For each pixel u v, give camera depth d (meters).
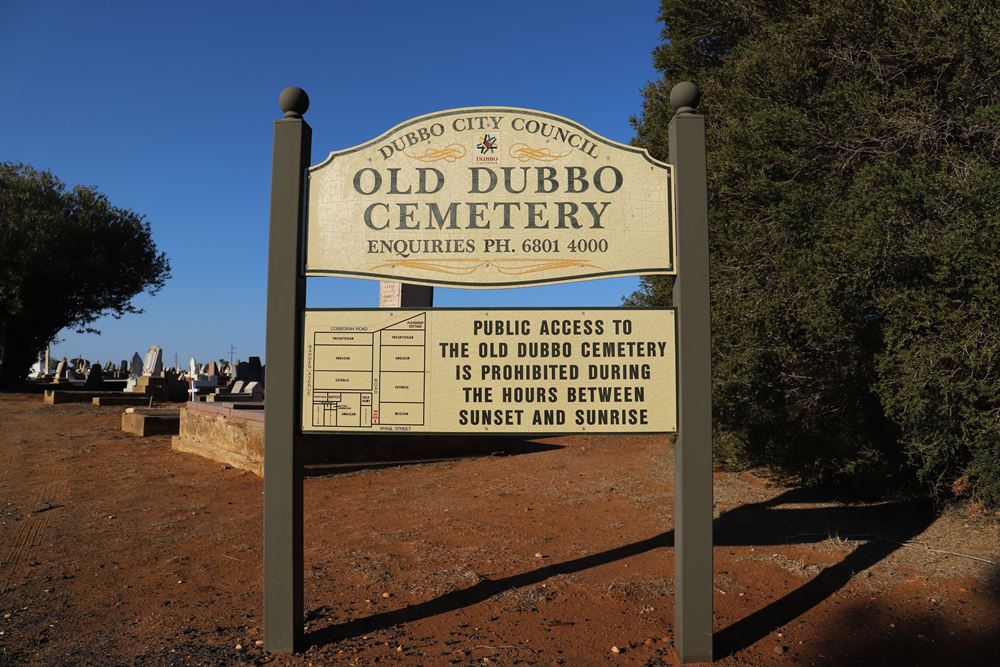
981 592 5.03
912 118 7.26
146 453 12.12
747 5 9.88
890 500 8.01
